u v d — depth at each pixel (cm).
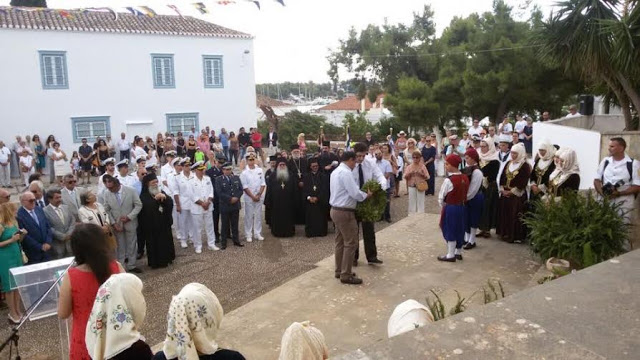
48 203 732
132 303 285
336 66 3238
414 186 1055
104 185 792
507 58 2298
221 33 2400
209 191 898
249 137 2298
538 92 2352
